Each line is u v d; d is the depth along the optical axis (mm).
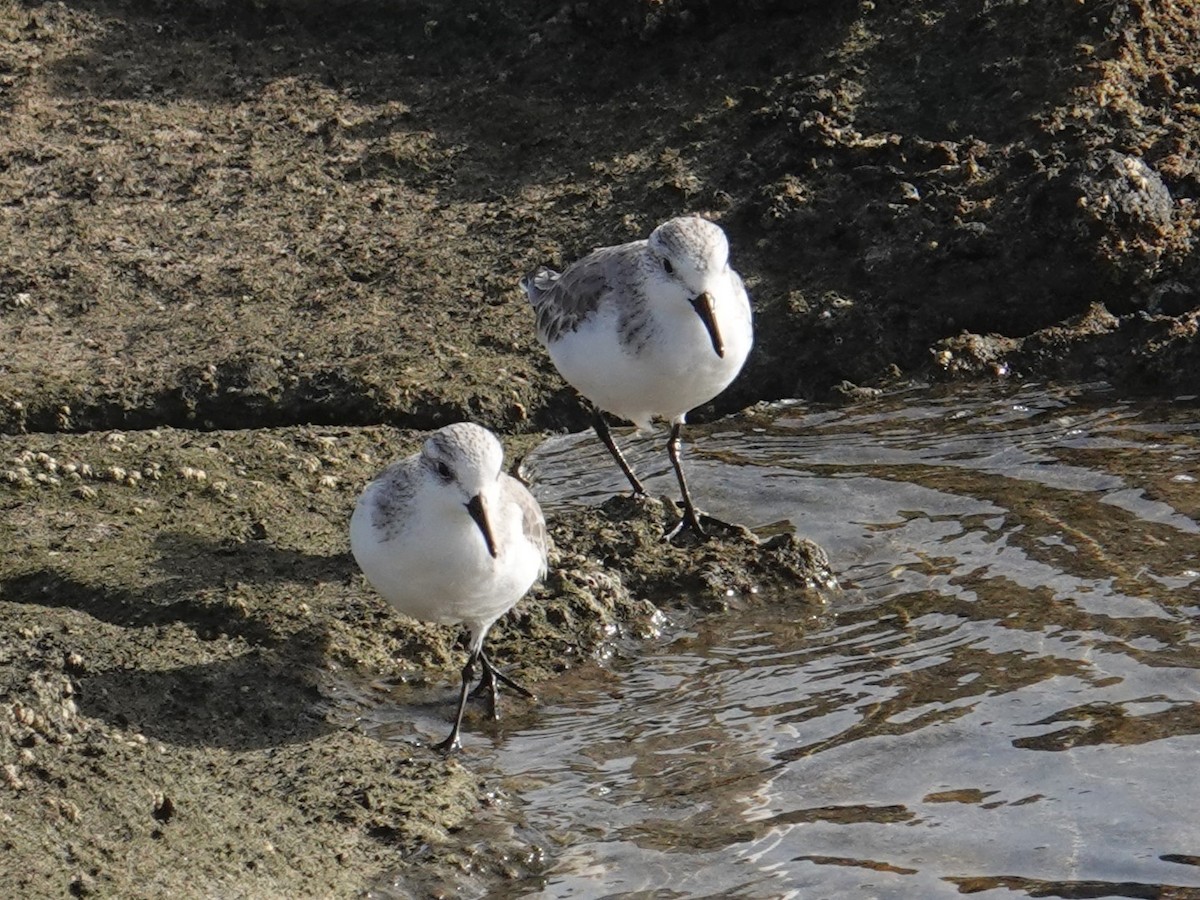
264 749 10039
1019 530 12609
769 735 10352
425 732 10508
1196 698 10375
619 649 11492
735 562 12250
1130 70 16922
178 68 19109
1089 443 13875
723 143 17312
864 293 15648
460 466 9719
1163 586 11695
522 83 18656
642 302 11914
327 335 15273
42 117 18375
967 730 10219
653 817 9570
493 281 16031
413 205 17250
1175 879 8766
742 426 14641
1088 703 10398
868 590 12047
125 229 16797
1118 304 15523
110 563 11758
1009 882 8820
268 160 17859
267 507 12680
